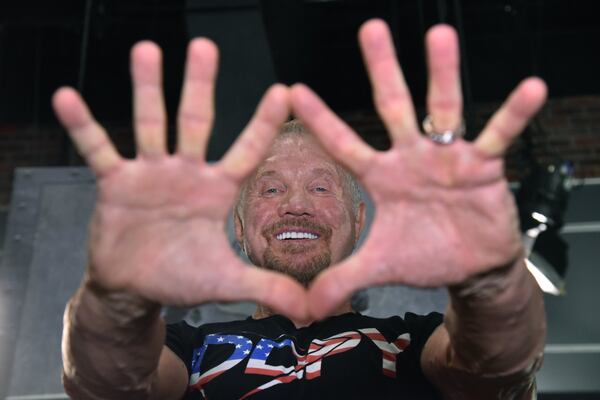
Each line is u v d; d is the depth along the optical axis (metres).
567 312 2.36
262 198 0.89
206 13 1.90
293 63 2.39
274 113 0.53
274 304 0.53
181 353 0.77
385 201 0.54
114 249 0.53
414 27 2.65
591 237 2.46
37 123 2.83
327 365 0.75
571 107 2.75
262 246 0.87
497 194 0.53
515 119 0.52
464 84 2.08
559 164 1.92
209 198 0.53
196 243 0.53
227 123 1.88
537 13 2.72
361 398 0.73
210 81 0.53
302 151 0.90
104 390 0.62
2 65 2.83
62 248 1.56
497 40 2.74
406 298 1.38
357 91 2.76
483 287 0.56
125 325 0.58
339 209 0.88
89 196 1.61
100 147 0.52
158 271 0.53
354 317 0.81
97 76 2.81
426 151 0.53
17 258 1.55
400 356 0.76
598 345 2.31
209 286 0.53
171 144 2.73
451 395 0.69
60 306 1.51
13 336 1.48
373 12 2.65
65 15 2.69
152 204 0.53
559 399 2.28
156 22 2.72
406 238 0.53
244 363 0.76
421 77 2.66
